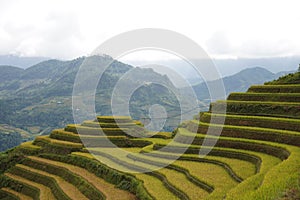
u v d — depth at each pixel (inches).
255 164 1428.4
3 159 2529.5
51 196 1806.1
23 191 2053.4
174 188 1250.6
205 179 1245.7
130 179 1565.0
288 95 2069.4
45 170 2194.9
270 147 1534.2
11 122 7190.0
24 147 2650.1
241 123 1920.5
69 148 2348.7
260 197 725.3
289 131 1657.2
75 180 1859.0
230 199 804.0
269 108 2015.3
